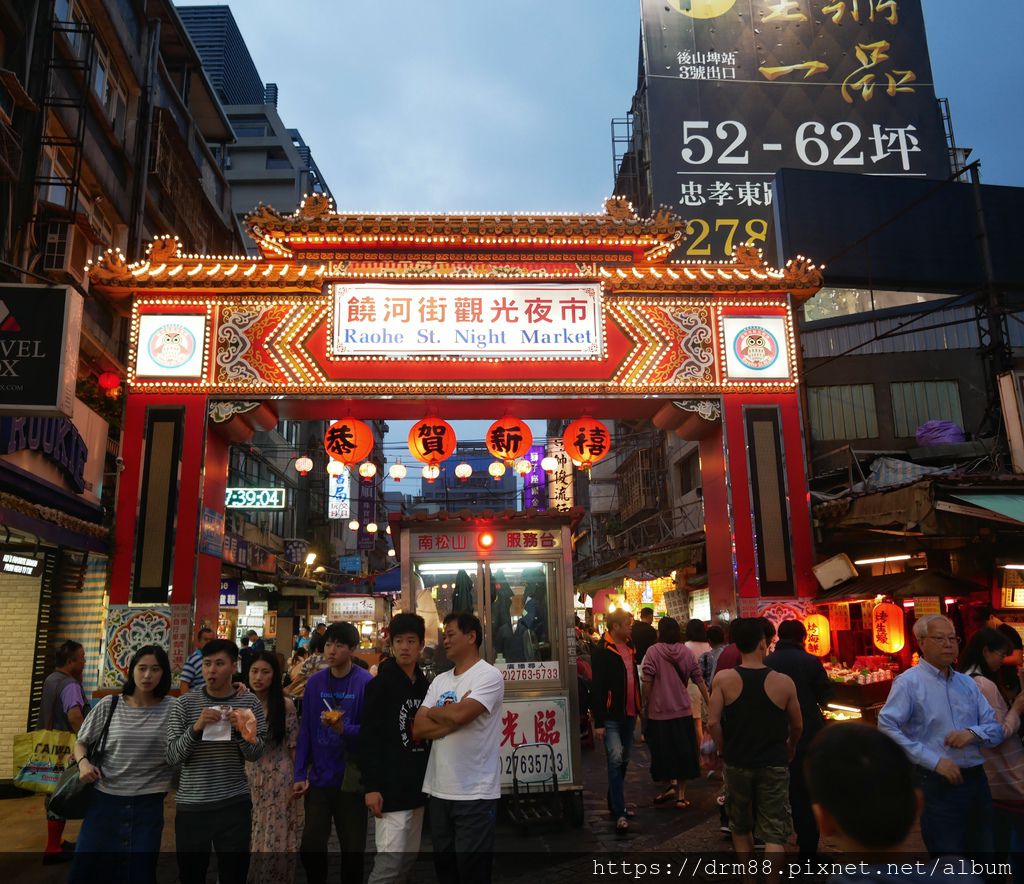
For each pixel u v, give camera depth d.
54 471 9.96
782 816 4.84
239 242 27.48
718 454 12.40
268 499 21.28
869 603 12.37
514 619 7.75
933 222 19.91
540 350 12.06
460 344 11.99
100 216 16.56
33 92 13.00
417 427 11.74
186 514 11.23
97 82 16.28
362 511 37.62
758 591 11.59
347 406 12.13
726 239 23.12
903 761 2.05
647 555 18.77
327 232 12.12
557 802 7.05
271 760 5.30
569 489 29.52
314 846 5.30
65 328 7.52
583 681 12.04
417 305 12.08
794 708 5.02
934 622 4.37
